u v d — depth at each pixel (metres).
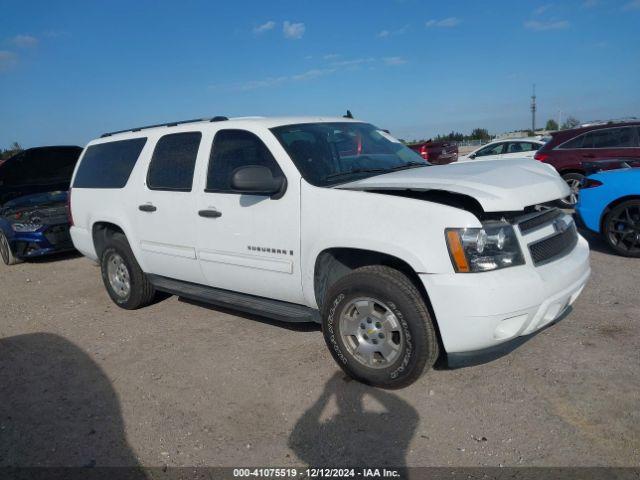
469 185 3.30
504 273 3.13
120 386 3.97
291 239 3.86
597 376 3.51
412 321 3.26
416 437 3.04
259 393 3.67
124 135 5.64
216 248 4.43
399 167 4.39
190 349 4.52
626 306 4.66
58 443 3.29
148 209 5.00
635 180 6.09
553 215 3.66
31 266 8.70
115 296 5.81
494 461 2.78
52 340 5.07
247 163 4.21
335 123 4.67
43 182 9.70
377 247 3.36
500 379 3.58
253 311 4.27
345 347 3.61
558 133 10.09
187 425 3.37
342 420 3.27
